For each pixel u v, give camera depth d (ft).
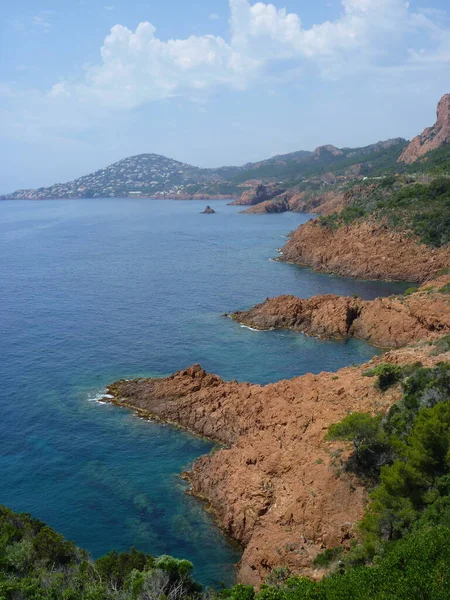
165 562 107.86
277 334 292.61
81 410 198.39
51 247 622.54
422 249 437.58
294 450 145.79
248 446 157.28
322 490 127.75
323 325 294.25
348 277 444.14
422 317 270.87
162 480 157.38
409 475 111.14
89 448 173.88
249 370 237.86
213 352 260.42
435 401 136.67
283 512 129.80
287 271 466.29
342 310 298.97
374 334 280.72
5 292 383.24
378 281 427.74
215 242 641.40
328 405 161.58
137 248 604.49
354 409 154.92
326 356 258.37
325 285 410.72
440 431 116.47
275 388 183.93
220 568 124.36
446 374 146.72
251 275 447.42
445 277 344.28
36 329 291.79
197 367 210.38
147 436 181.37
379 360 195.62
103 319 312.71
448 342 195.11
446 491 107.96
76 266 492.54
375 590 79.97
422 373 152.87
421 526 99.66
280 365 245.04
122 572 106.11
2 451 171.83
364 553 103.45
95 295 373.20
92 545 130.52
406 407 142.10
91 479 157.69
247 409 178.81
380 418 140.15
